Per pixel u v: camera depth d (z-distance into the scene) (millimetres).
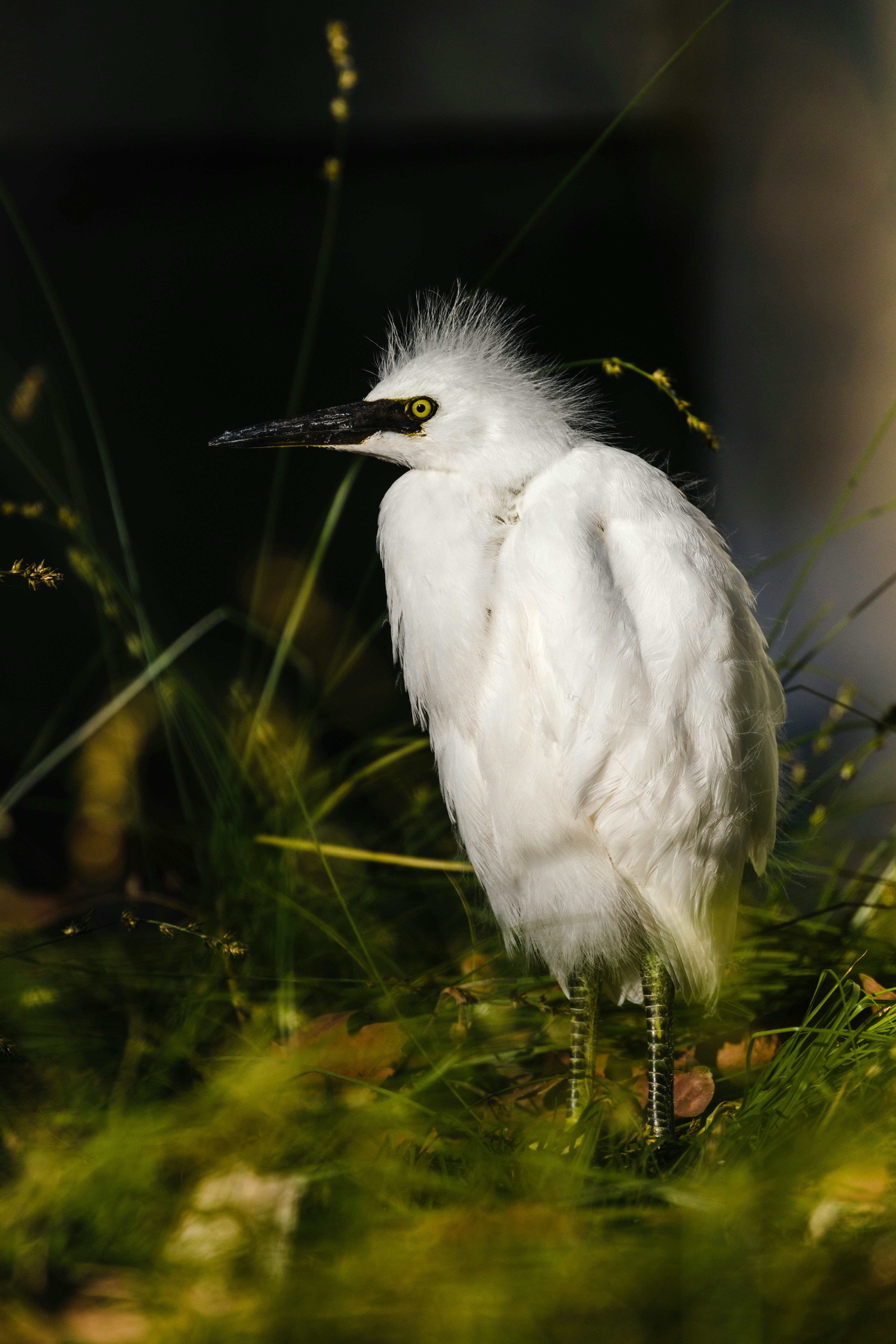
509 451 6219
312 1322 6059
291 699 6586
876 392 6922
